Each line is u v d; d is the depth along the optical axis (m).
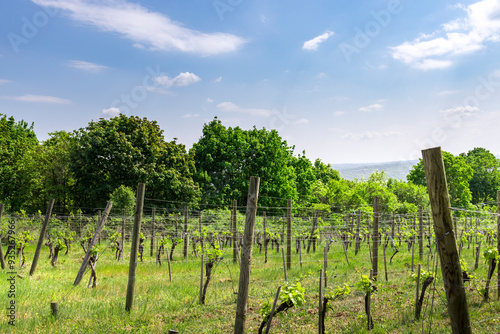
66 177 33.78
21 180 34.31
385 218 29.77
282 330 7.80
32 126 51.44
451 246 5.53
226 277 13.49
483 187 75.12
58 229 22.36
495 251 9.79
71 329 7.84
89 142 31.22
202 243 20.83
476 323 7.58
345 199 45.75
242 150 41.94
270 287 11.69
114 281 12.65
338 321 8.38
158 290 11.30
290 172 46.69
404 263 16.50
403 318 8.30
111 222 24.95
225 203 40.34
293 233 22.81
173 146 36.91
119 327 8.02
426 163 5.72
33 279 12.72
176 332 5.55
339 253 19.48
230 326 8.09
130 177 31.98
